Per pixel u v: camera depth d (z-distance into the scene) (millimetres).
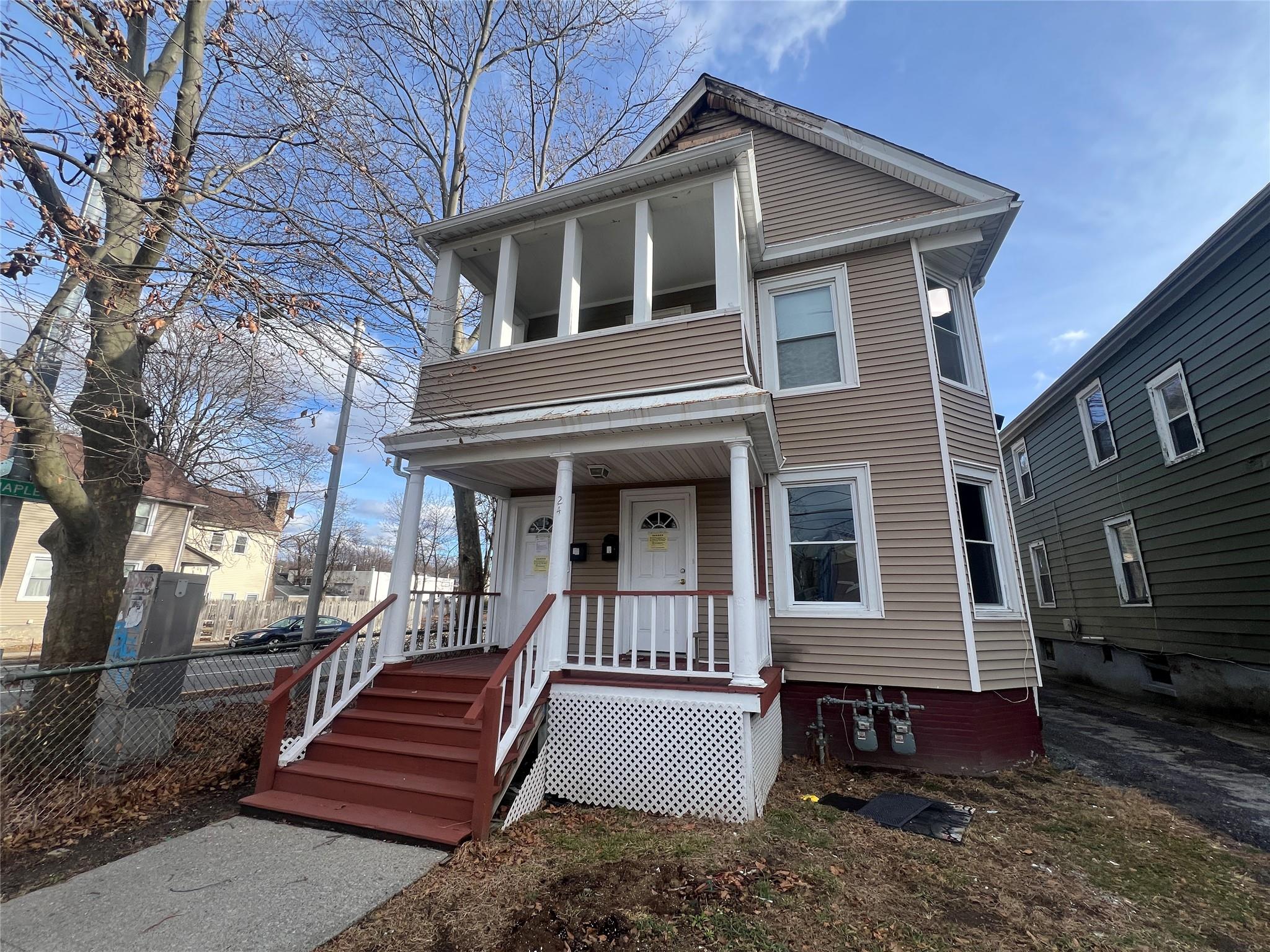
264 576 28391
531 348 6473
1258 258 7746
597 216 6730
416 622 6410
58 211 4043
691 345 5789
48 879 3307
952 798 5270
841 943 2818
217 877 3311
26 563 16969
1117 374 11156
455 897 3135
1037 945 2871
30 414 4617
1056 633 14180
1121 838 4383
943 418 6914
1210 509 8844
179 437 11531
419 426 6465
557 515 5582
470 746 4676
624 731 4852
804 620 6820
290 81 5664
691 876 3420
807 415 7422
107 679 5129
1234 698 8562
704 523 7242
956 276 8141
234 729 6086
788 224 8367
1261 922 3158
